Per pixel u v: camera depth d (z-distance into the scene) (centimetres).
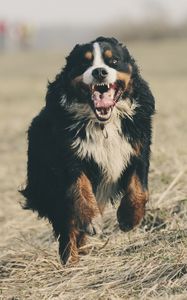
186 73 3728
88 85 816
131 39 6378
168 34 6322
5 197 1383
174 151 1279
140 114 845
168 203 995
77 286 776
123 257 827
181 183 1066
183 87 2831
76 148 838
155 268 768
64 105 841
